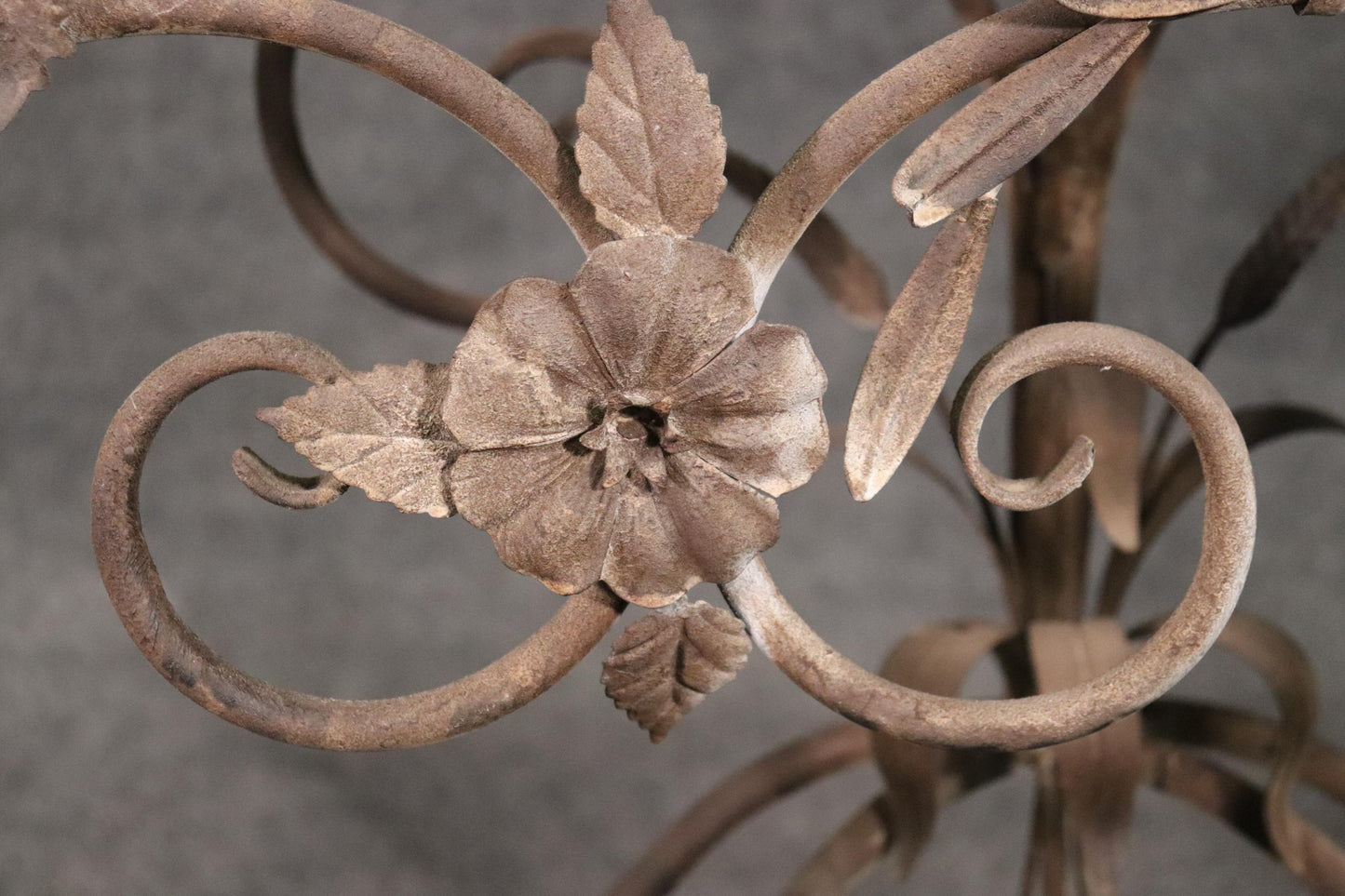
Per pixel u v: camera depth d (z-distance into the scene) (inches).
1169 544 74.0
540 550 28.5
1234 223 74.1
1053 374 36.9
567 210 28.2
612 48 27.5
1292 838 37.8
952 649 37.3
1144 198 74.8
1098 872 36.0
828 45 75.9
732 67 76.3
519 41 45.1
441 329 78.5
